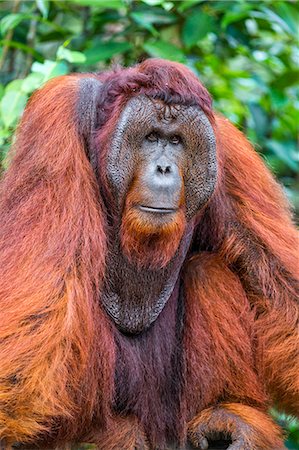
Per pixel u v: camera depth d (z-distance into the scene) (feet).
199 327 26.89
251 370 27.07
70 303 23.43
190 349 27.02
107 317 25.91
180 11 41.29
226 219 27.89
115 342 26.35
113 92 24.82
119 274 26.09
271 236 27.96
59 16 47.73
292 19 42.42
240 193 27.96
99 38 43.32
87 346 23.80
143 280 26.22
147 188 24.23
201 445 26.25
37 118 25.35
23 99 34.27
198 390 26.91
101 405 25.17
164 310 27.40
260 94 50.60
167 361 27.45
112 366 25.27
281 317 27.78
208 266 27.37
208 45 47.65
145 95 24.16
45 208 24.09
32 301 23.32
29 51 40.22
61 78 26.50
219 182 27.02
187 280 27.45
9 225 24.82
